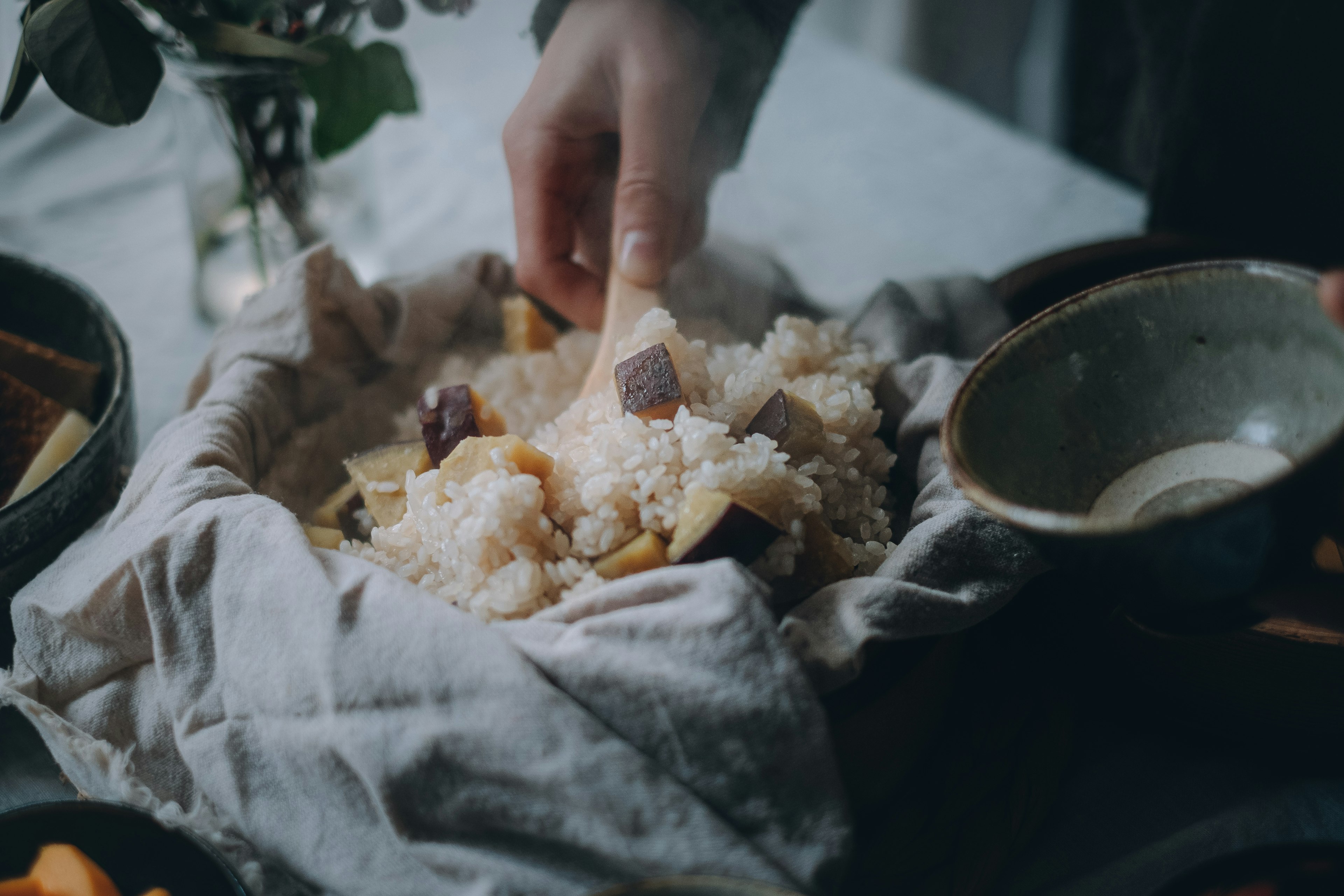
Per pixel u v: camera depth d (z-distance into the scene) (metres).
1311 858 0.41
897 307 0.54
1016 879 0.46
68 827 0.42
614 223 0.55
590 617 0.42
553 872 0.40
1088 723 0.49
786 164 0.76
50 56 0.50
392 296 0.55
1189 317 0.43
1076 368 0.44
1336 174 0.61
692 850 0.40
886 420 0.52
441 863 0.40
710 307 0.57
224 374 0.51
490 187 0.73
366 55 0.57
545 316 0.58
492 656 0.41
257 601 0.43
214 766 0.43
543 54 0.60
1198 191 0.64
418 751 0.40
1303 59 0.59
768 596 0.42
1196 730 0.47
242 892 0.41
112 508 0.51
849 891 0.44
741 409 0.48
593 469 0.46
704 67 0.57
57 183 0.72
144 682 0.46
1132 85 0.73
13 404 0.52
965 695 0.48
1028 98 1.04
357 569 0.43
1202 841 0.46
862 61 0.84
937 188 0.75
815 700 0.41
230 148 0.59
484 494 0.44
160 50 0.55
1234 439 0.43
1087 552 0.39
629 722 0.41
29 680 0.46
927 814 0.45
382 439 0.54
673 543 0.44
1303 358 0.42
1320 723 0.45
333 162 0.63
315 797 0.42
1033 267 0.55
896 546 0.46
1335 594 0.40
